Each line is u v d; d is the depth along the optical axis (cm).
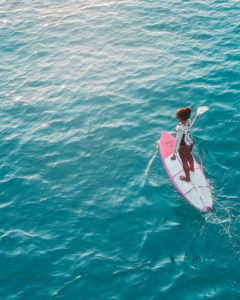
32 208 1188
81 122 1478
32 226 1138
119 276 997
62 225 1132
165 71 1677
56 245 1081
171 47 1817
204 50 1770
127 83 1636
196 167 1226
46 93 1634
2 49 1939
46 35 2009
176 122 1429
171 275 988
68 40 1953
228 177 1199
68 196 1213
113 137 1396
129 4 2195
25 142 1415
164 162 1260
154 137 1377
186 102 1506
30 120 1512
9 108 1574
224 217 1095
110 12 2141
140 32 1947
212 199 1134
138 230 1100
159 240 1070
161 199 1173
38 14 2198
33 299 967
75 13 2170
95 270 1013
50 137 1427
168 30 1938
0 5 2322
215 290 950
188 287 961
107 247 1067
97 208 1170
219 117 1412
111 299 952
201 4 2116
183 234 1075
